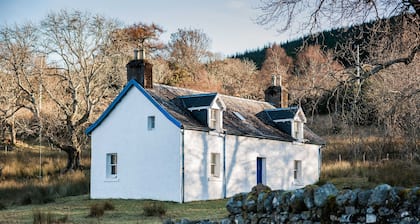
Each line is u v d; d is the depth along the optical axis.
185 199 28.70
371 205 10.03
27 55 45.75
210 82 68.62
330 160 42.75
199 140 30.02
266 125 36.44
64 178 39.62
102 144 32.03
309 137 38.94
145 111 30.47
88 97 47.16
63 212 24.53
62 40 46.62
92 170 32.28
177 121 28.88
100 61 47.72
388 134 20.50
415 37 17.67
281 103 41.38
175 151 29.02
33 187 35.75
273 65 69.62
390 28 17.83
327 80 19.06
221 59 83.69
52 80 53.53
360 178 34.09
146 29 79.00
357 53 18.61
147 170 30.06
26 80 46.69
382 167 34.84
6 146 53.25
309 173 38.19
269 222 11.86
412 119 19.59
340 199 10.51
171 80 67.69
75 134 46.28
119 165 31.28
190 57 79.56
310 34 18.53
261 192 12.38
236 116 34.66
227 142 31.83
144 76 30.73
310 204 11.02
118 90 51.34
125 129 31.22
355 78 18.09
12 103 49.34
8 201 31.75
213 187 30.64
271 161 34.91
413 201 9.52
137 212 23.73
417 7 17.16
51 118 50.19
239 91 68.50
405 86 19.12
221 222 12.98
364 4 17.70
